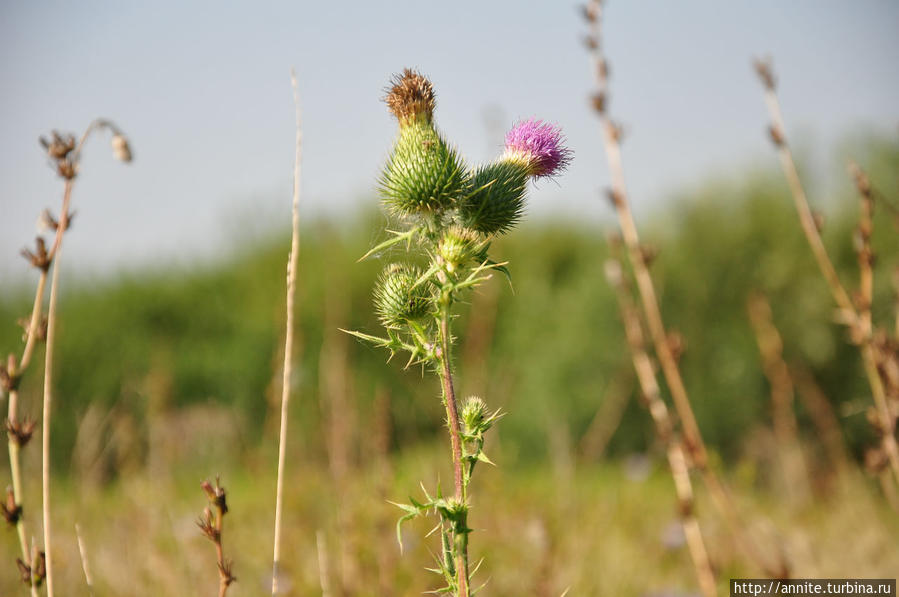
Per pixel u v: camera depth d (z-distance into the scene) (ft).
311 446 22.26
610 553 15.85
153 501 16.75
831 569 15.11
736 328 34.27
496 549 15.25
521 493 18.80
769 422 32.01
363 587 12.87
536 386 33.42
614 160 13.16
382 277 8.43
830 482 22.80
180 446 23.65
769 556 14.26
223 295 40.91
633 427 32.63
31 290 39.11
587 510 18.45
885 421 11.90
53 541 11.43
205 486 7.59
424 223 8.57
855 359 33.09
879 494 21.97
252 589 12.71
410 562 13.87
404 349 7.46
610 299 34.63
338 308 29.27
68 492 18.39
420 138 8.59
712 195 39.06
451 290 7.32
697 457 12.60
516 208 8.86
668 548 16.14
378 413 16.85
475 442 7.09
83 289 40.88
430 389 29.55
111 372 34.19
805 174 38.93
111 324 37.88
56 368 34.12
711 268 36.27
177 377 34.12
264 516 16.24
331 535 14.60
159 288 40.96
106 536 14.29
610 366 33.32
